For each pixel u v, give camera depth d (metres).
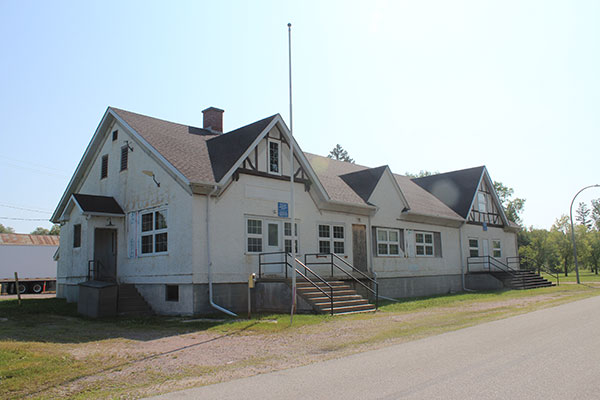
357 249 23.36
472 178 34.53
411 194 30.98
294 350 9.93
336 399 5.98
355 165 31.61
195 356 9.49
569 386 6.26
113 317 16.73
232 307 17.48
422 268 27.56
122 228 20.52
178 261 17.12
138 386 7.20
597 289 28.83
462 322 13.70
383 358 8.62
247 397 6.28
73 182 24.42
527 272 33.53
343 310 16.64
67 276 21.48
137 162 20.11
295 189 20.73
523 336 10.68
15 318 16.39
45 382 7.42
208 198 17.19
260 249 18.89
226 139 20.73
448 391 6.14
